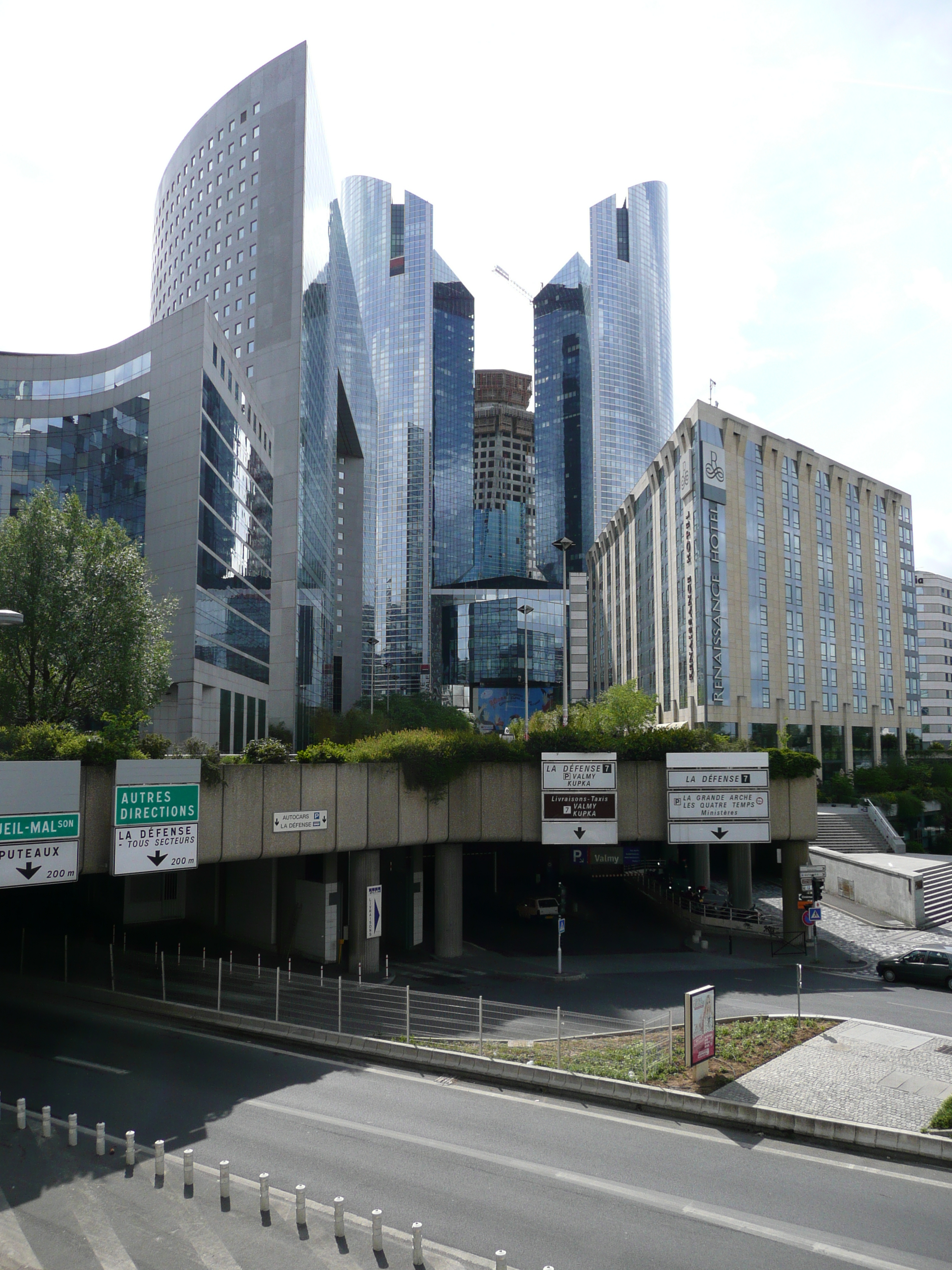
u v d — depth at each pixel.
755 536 84.25
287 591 84.62
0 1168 15.08
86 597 34.59
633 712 50.72
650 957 37.75
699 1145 16.66
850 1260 12.27
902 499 106.75
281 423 87.50
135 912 41.69
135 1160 15.34
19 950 34.03
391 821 34.78
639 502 101.88
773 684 83.62
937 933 43.38
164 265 114.44
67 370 62.22
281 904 38.06
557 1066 20.50
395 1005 26.05
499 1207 13.78
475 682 199.00
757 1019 25.75
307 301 91.75
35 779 23.95
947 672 166.12
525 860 62.53
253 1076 20.64
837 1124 16.77
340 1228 12.68
